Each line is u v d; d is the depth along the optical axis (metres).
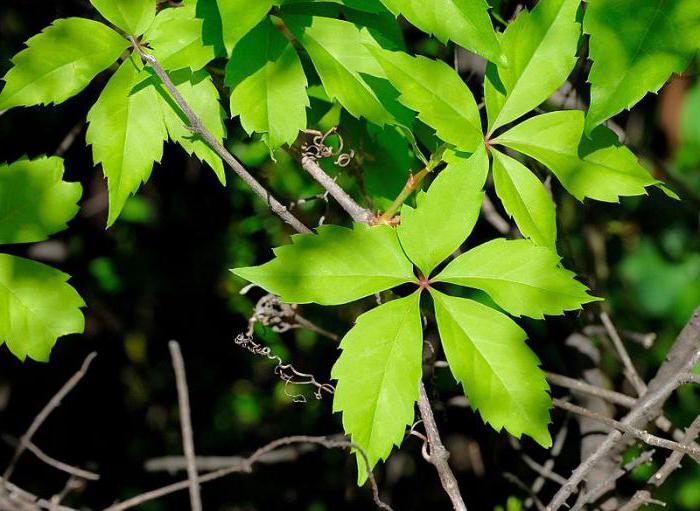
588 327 1.68
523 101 1.43
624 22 1.40
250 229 2.23
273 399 2.47
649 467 1.86
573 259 1.67
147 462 2.29
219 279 2.41
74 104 2.04
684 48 1.40
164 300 2.49
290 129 1.41
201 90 1.44
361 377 1.40
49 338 1.45
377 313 1.41
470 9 1.40
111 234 2.41
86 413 2.41
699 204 2.06
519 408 1.40
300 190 1.80
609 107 1.40
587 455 1.66
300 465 2.40
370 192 1.51
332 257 1.42
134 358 2.50
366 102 1.43
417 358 1.40
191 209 2.36
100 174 2.23
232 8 1.38
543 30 1.44
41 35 1.43
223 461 2.30
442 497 1.99
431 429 1.41
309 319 2.13
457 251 1.71
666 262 2.33
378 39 1.43
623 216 2.12
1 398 2.31
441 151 1.45
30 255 2.33
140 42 1.43
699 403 2.08
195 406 2.53
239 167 1.43
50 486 2.24
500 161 1.43
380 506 1.43
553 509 1.49
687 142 2.20
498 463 1.82
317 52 1.43
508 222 1.71
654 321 2.34
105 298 2.47
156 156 1.43
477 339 1.41
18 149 2.04
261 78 1.42
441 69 1.43
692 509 2.27
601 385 1.68
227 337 2.54
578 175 1.43
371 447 1.40
